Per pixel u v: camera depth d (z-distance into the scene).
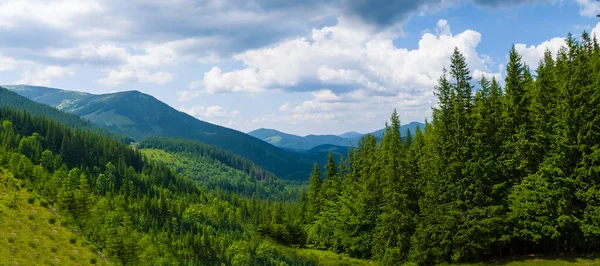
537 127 41.91
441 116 50.34
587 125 36.41
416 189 54.28
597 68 41.59
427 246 48.50
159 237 121.69
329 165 92.00
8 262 29.62
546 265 37.97
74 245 41.50
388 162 60.66
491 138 45.94
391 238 54.06
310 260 73.06
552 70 47.62
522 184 40.38
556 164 37.91
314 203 94.19
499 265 41.47
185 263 105.81
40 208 46.09
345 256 69.69
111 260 45.06
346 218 68.00
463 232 43.38
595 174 36.06
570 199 36.50
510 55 47.25
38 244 36.16
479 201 44.00
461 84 50.12
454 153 46.44
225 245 121.81
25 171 73.38
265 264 85.00
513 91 45.59
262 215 164.00
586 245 39.19
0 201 41.28
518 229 41.28
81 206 64.62
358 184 70.81
